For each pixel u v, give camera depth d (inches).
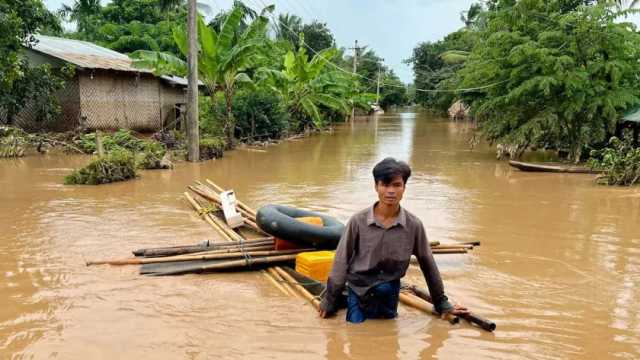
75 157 562.6
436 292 160.4
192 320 160.6
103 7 1283.2
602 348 145.9
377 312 160.4
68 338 147.8
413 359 137.4
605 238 263.6
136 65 622.8
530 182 445.1
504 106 605.3
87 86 692.1
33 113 678.5
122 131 617.3
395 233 152.9
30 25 569.6
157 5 1288.1
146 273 200.8
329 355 138.8
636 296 185.6
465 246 232.4
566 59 520.4
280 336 149.8
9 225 273.3
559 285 196.2
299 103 993.5
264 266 210.5
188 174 468.8
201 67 663.1
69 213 302.7
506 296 184.9
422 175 490.6
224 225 270.2
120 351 140.6
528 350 143.7
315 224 220.7
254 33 662.5
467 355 140.0
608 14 539.2
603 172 443.2
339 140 903.7
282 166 541.0
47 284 189.5
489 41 585.6
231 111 722.2
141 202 337.1
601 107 548.7
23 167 489.4
